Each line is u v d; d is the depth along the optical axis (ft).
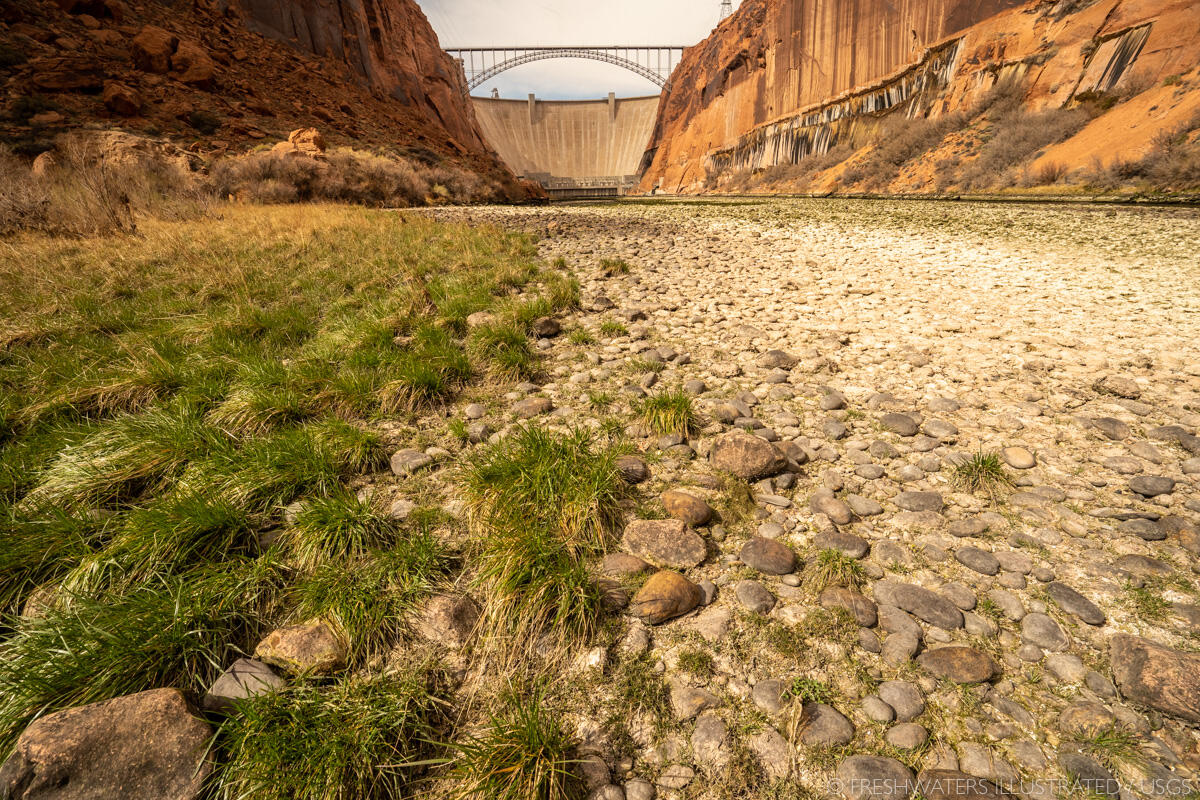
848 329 22.71
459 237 43.21
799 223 64.85
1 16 104.78
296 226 45.78
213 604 8.11
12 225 39.75
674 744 6.62
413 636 7.99
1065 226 51.31
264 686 6.89
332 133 144.56
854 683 7.27
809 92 262.06
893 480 12.21
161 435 12.20
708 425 14.20
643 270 35.14
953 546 9.98
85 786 5.52
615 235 53.31
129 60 118.21
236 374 16.06
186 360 17.20
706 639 8.02
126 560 8.69
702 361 19.24
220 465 11.22
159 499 9.91
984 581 9.07
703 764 6.36
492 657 7.74
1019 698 7.07
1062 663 7.47
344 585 8.44
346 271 31.14
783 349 20.53
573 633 7.97
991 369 18.16
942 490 11.74
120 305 23.93
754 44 322.34
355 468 12.27
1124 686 6.95
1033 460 12.56
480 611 8.45
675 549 9.60
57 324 20.35
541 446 11.57
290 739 6.25
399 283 28.53
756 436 12.64
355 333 19.77
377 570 8.78
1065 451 13.08
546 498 10.38
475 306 23.61
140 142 81.92
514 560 8.55
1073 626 8.15
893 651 7.68
